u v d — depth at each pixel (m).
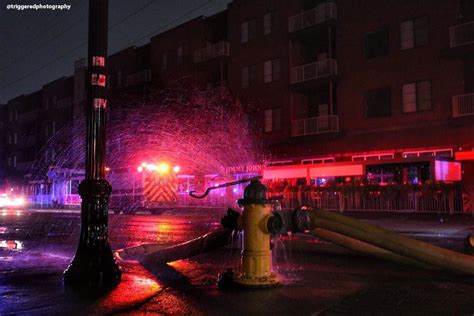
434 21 25.28
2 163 72.00
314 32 30.47
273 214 5.30
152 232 15.29
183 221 21.09
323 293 5.11
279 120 32.69
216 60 36.59
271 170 28.34
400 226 15.95
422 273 6.36
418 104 25.73
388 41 27.16
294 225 5.25
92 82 6.14
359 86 28.22
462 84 24.20
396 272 6.50
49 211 35.00
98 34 6.16
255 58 34.38
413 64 26.00
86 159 6.11
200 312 4.42
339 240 6.16
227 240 7.08
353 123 28.38
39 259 8.30
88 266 5.84
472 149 23.19
